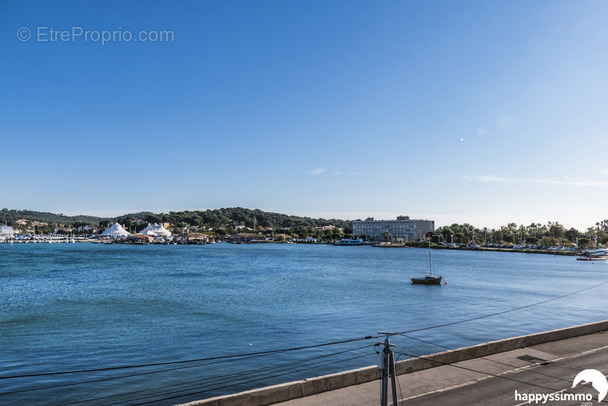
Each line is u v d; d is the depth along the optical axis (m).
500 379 22.20
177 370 33.66
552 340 29.81
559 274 128.12
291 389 19.56
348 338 44.56
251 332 47.16
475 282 105.06
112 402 27.11
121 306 64.38
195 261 169.12
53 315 56.94
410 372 23.27
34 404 26.78
